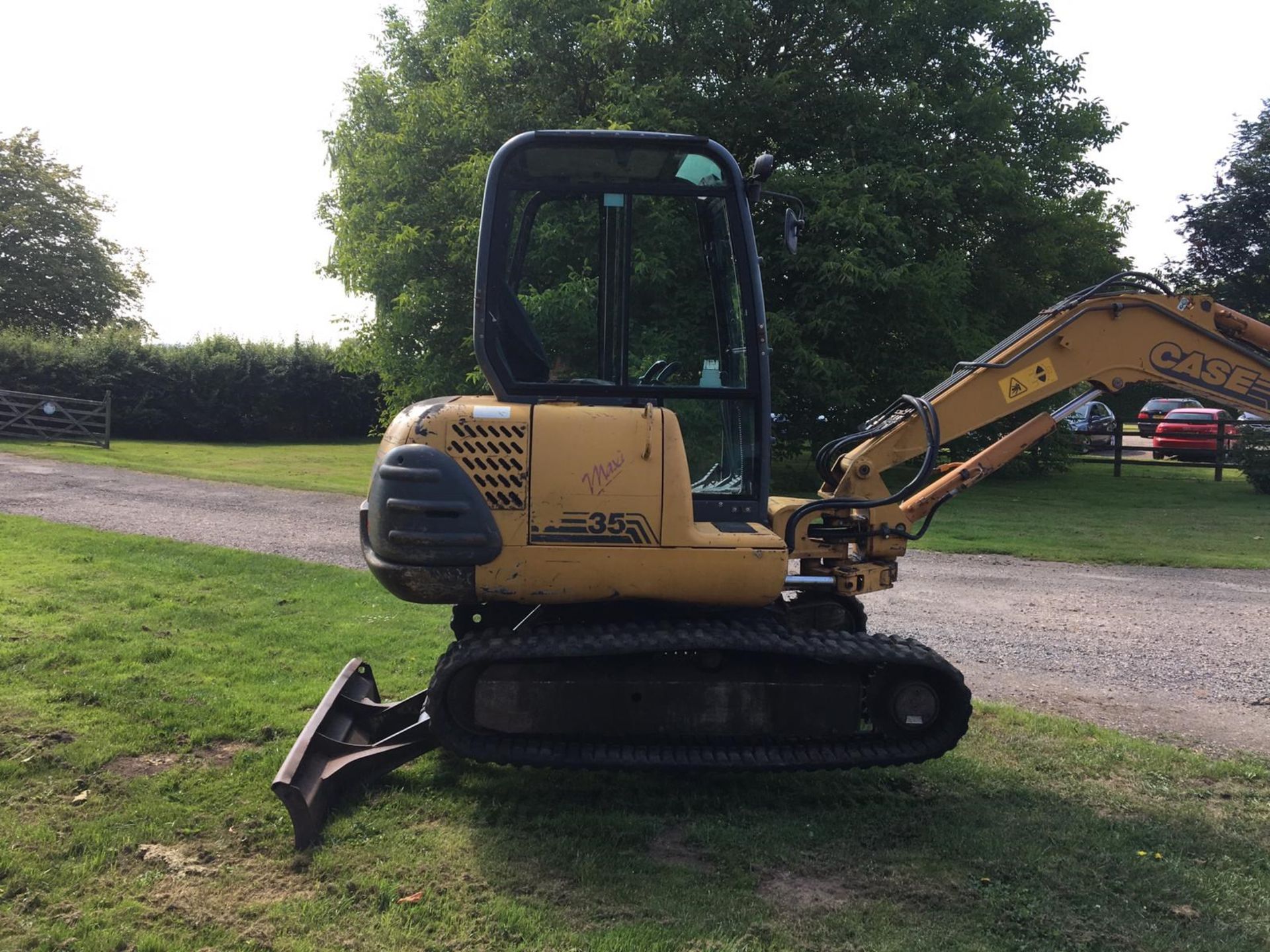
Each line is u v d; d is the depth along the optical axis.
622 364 4.05
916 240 15.99
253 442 27.02
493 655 3.74
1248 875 3.53
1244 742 5.00
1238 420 18.52
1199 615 7.80
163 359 26.42
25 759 4.19
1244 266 32.03
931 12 16.56
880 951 2.95
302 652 6.03
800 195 14.86
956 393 4.61
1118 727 5.19
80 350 25.58
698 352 4.12
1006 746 4.78
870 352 16.08
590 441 3.70
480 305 3.91
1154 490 17.14
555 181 4.03
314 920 3.07
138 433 26.72
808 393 15.37
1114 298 4.63
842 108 16.06
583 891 3.28
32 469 15.86
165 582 7.81
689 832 3.73
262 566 8.60
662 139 3.93
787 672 3.96
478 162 14.80
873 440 4.62
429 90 16.94
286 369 28.14
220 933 2.99
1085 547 10.97
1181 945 3.02
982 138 16.80
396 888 3.26
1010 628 7.30
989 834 3.77
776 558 3.73
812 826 3.82
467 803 3.97
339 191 20.53
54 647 5.79
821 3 15.98
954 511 14.20
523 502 3.67
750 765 3.84
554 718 3.89
